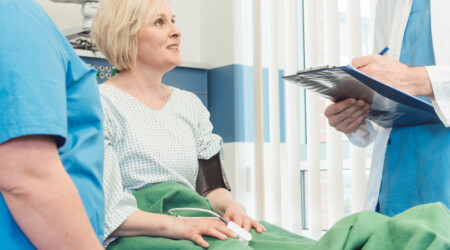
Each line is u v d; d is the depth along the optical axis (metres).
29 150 0.63
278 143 2.75
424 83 1.18
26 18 0.68
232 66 2.95
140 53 1.44
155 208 1.25
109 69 2.49
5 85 0.64
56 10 2.57
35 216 0.63
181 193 1.29
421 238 0.68
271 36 2.80
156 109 1.48
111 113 1.34
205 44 3.19
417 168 1.31
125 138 1.33
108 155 1.22
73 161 0.76
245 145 2.96
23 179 0.62
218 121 3.07
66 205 0.65
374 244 0.74
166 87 1.59
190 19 3.18
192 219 1.19
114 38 1.42
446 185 1.22
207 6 3.18
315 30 2.54
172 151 1.40
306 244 1.02
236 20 2.97
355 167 2.34
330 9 2.44
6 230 0.68
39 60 0.66
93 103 0.81
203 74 3.05
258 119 2.84
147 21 1.42
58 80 0.68
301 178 2.88
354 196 2.34
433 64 1.36
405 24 1.44
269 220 2.80
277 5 2.76
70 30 2.57
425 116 1.20
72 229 0.65
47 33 0.70
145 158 1.34
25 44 0.66
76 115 0.77
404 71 1.19
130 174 1.33
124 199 1.19
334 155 2.43
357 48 2.33
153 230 1.15
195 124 1.55
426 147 1.29
